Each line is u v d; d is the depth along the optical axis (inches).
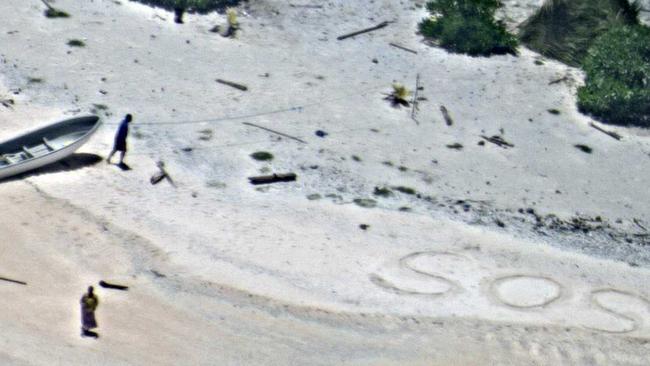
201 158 3531.0
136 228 3068.4
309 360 2588.6
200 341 2598.4
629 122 4148.6
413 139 3843.5
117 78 3951.8
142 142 3570.4
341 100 4037.9
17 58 3959.2
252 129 3752.5
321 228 3218.5
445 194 3533.5
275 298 2822.3
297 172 3531.0
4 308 2593.5
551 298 2994.6
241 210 3262.8
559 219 3484.3
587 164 3848.4
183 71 4077.3
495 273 3093.0
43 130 3420.3
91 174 3334.2
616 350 2768.2
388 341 2706.7
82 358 2452.0
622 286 3112.7
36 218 3038.9
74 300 2682.1
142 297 2743.6
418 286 2972.4
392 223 3302.2
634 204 3649.1
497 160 3786.9
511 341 2760.8
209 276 2883.9
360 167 3614.7
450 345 2719.0
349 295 2883.9
